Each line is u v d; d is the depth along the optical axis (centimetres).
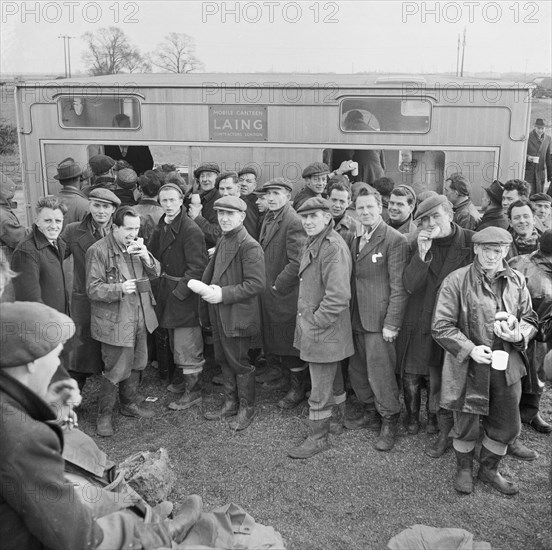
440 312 406
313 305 454
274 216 551
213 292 478
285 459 457
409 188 532
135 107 804
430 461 451
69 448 326
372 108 769
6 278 277
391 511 400
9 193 565
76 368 518
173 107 796
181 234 526
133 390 523
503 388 398
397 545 341
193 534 313
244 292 479
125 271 495
